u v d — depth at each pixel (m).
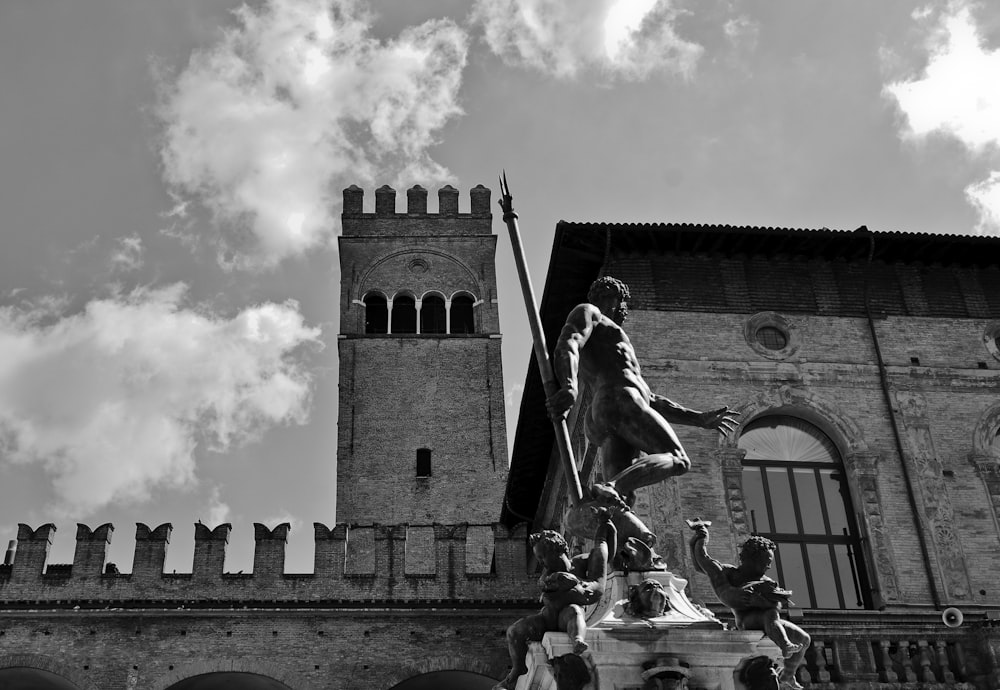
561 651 7.61
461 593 38.84
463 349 64.25
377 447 60.81
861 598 29.50
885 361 32.59
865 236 32.91
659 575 8.63
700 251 33.50
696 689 7.75
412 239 68.12
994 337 33.47
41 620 37.81
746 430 31.50
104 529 39.59
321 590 38.88
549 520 40.81
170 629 37.81
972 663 25.81
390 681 37.19
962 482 30.95
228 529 39.94
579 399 33.25
